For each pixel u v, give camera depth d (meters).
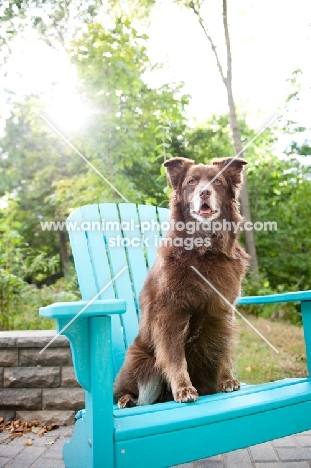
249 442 1.84
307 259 8.71
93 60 5.55
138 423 1.66
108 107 5.71
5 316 5.18
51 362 3.55
